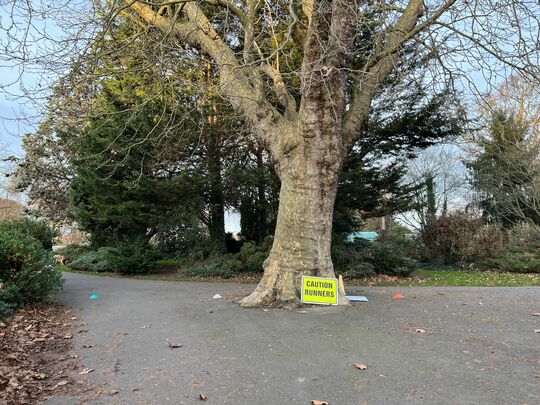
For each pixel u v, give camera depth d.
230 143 14.84
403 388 4.13
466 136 16.17
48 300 9.00
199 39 9.83
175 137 13.74
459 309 7.47
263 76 11.71
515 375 4.42
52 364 5.14
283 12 12.09
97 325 7.07
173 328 6.58
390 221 27.81
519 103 22.05
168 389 4.25
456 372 4.52
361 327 6.26
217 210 16.75
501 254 18.64
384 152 15.62
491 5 7.89
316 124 7.76
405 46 11.34
